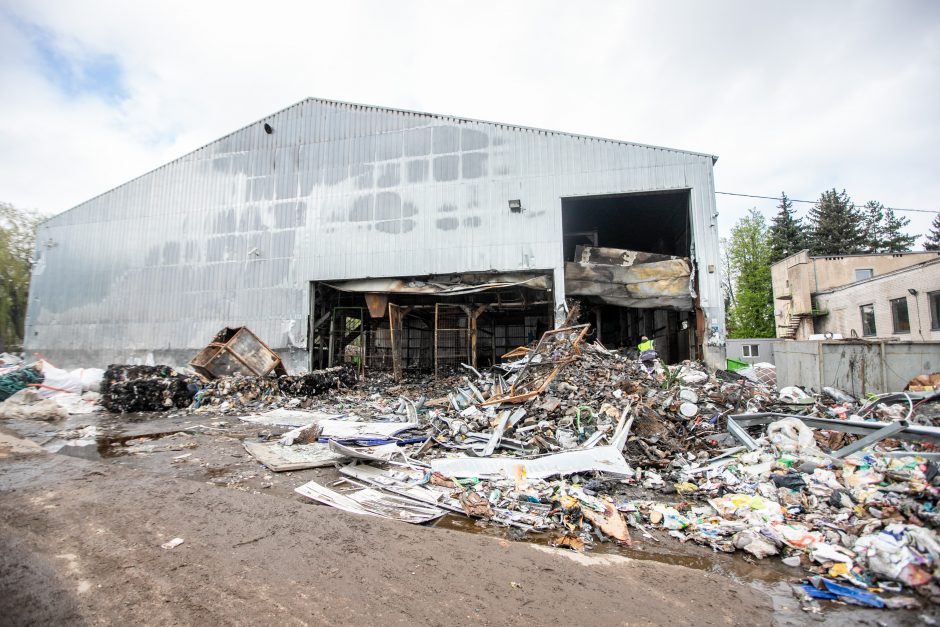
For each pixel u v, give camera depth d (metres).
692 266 14.02
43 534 3.64
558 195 15.02
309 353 16.59
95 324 18.58
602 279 14.68
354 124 17.14
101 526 3.82
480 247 15.45
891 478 4.30
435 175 16.11
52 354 18.83
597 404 7.48
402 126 16.62
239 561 3.20
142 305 18.23
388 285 16.42
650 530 4.15
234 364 13.24
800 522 4.03
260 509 4.30
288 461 6.20
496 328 23.28
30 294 19.36
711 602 2.88
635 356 11.21
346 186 16.92
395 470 5.89
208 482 5.42
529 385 8.41
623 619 2.64
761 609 2.82
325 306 18.20
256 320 17.12
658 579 3.19
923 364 8.27
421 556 3.39
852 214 41.59
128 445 7.45
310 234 17.03
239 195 17.91
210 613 2.54
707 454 6.24
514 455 6.45
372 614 2.58
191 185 18.45
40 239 19.73
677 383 8.77
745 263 35.91
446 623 2.52
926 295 16.27
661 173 14.34
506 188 15.45
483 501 4.68
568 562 3.41
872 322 19.34
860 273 23.42
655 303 14.22
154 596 2.71
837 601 2.92
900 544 3.21
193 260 18.00
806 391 9.37
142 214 18.77
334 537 3.69
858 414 6.73
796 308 24.50
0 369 14.13
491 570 3.21
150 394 11.39
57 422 9.80
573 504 4.52
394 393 13.89
